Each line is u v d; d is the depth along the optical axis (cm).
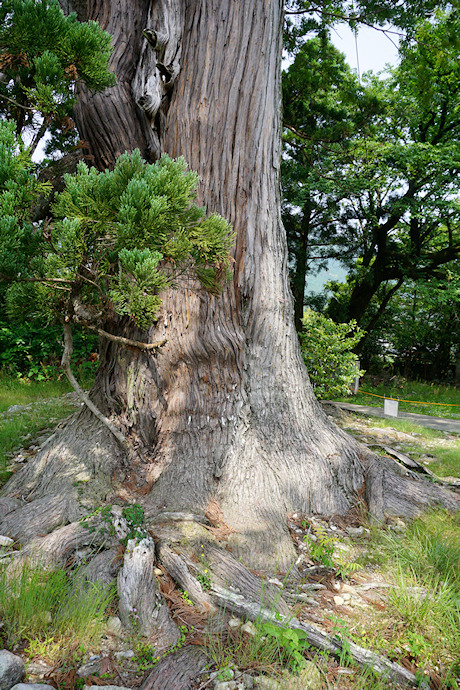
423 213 1434
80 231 288
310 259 1492
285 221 1360
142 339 409
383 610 291
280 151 451
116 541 315
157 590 285
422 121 1504
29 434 603
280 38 444
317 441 446
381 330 1878
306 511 406
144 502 372
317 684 230
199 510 366
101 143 424
